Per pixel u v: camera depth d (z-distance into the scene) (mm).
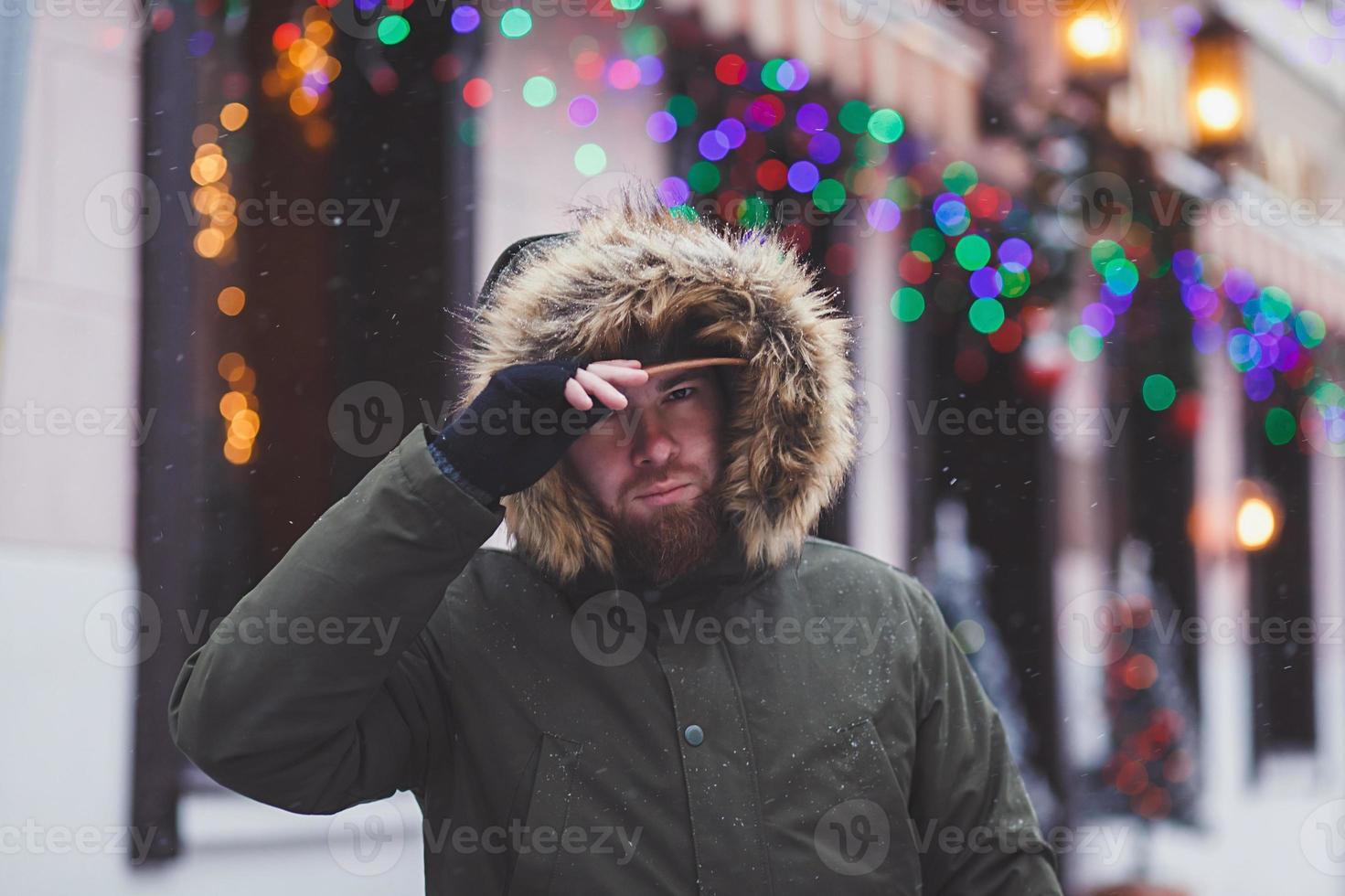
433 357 5762
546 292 2027
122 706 4605
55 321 4652
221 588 5277
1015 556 8383
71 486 4656
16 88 3916
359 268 5785
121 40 4953
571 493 1994
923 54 7508
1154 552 9602
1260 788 10016
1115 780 7996
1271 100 10711
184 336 5133
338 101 5820
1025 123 8070
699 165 6988
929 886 2150
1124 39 8422
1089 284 8117
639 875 1911
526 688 1992
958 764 2131
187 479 5098
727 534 2100
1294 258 10570
